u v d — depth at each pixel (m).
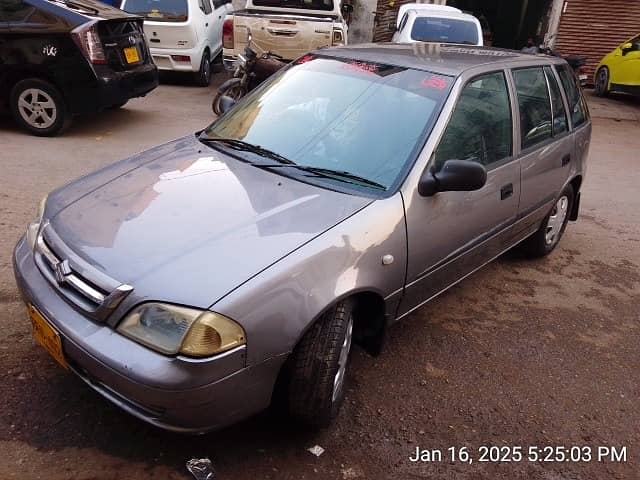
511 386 3.13
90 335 2.16
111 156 6.15
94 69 6.44
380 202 2.69
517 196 3.71
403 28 9.72
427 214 2.86
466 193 3.13
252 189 2.71
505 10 16.98
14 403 2.58
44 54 6.30
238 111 3.60
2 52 6.33
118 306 2.13
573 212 5.04
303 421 2.50
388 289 2.71
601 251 5.12
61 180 5.30
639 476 2.60
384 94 3.23
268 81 3.76
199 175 2.85
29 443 2.39
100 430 2.50
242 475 2.36
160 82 10.48
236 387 2.14
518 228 3.97
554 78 4.37
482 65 3.49
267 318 2.15
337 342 2.40
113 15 6.95
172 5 9.59
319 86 3.43
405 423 2.77
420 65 3.36
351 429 2.69
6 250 3.86
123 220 2.48
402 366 3.20
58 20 6.29
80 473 2.28
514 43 16.81
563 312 3.99
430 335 3.53
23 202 4.70
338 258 2.41
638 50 12.05
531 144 3.88
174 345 2.04
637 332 3.83
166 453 2.43
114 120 7.71
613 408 3.05
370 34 13.88
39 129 6.68
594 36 13.70
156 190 2.71
